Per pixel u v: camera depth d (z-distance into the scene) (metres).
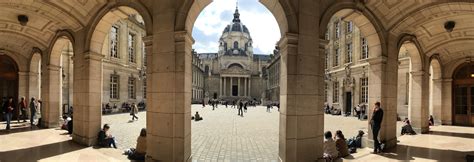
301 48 7.05
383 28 9.65
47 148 9.06
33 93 17.25
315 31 7.36
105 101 25.34
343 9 8.37
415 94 13.96
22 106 15.67
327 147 8.02
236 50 97.38
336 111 27.92
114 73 26.58
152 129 7.22
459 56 16.69
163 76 7.05
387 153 8.91
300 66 7.02
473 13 9.59
